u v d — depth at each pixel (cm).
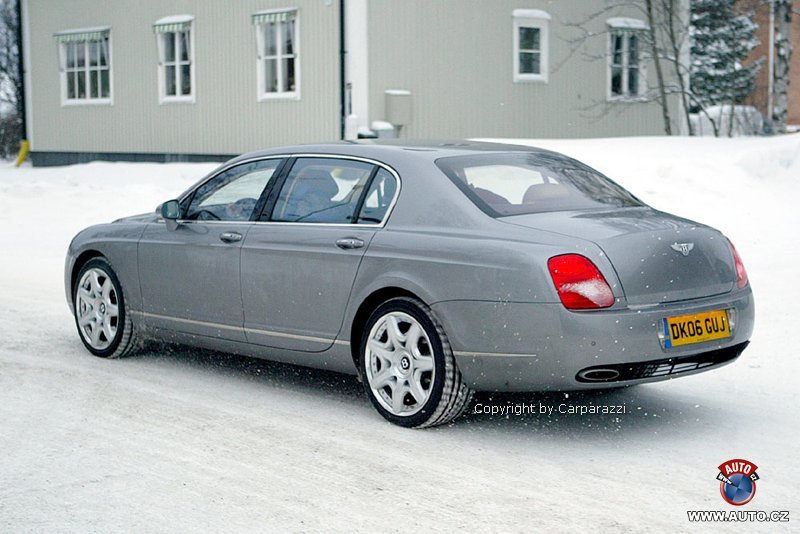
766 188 1438
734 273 573
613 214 573
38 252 1350
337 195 623
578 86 2408
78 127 2691
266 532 424
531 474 496
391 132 2055
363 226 601
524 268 524
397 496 466
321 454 529
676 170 1457
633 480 486
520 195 585
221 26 2314
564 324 514
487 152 628
